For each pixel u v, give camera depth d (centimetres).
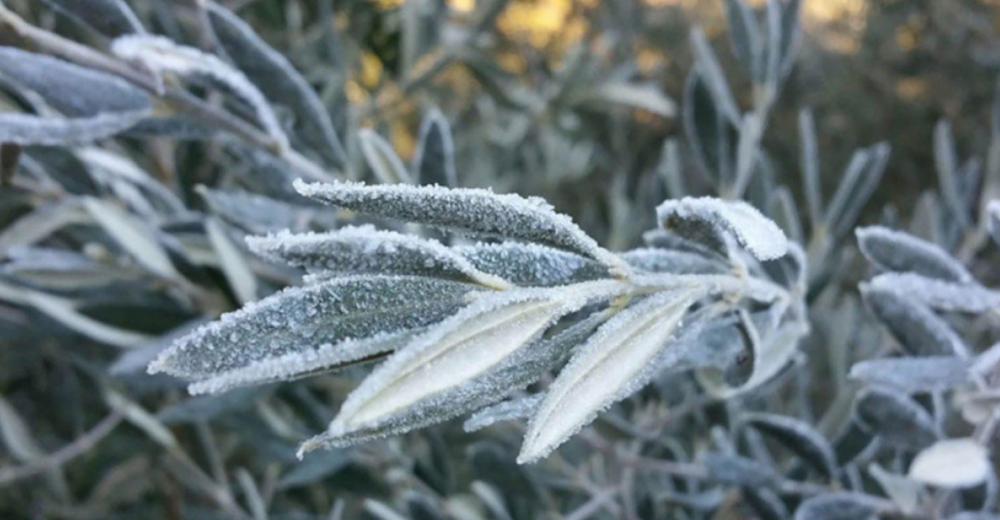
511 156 105
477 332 23
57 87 36
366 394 21
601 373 25
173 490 71
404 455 58
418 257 24
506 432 56
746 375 32
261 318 24
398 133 113
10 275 49
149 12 60
